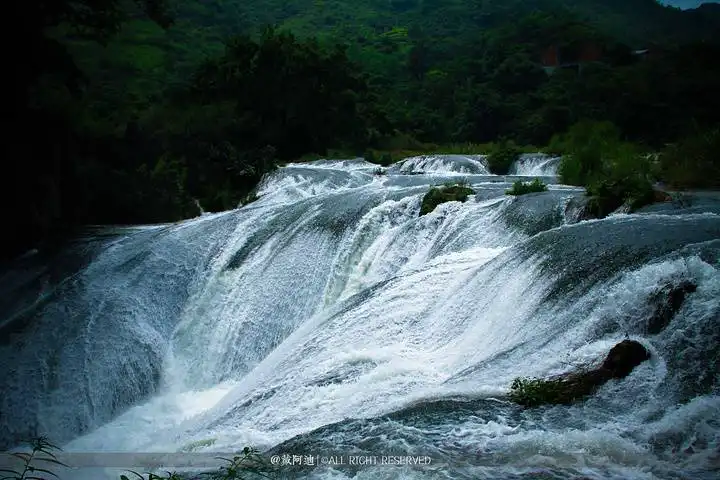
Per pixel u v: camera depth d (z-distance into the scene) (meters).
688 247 10.80
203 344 17.14
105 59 49.12
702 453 6.87
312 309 17.02
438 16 124.56
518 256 12.31
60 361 15.70
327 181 28.22
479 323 11.66
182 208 28.33
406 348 11.95
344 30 115.50
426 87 74.19
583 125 34.31
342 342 12.76
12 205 21.53
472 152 43.03
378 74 82.81
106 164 27.81
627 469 6.68
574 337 9.78
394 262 16.95
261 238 18.78
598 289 10.30
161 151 31.42
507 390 8.77
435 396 9.03
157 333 16.98
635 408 7.84
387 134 50.75
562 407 8.11
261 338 16.73
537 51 74.44
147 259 18.84
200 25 82.31
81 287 18.03
